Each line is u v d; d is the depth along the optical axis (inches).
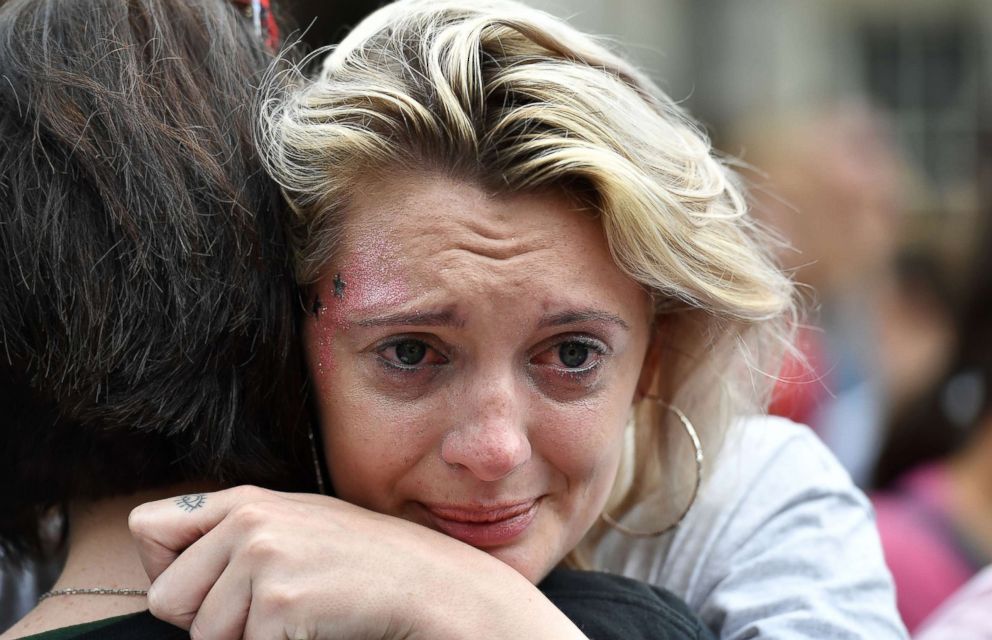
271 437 65.9
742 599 79.3
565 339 64.1
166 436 63.8
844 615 76.9
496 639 57.5
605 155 61.7
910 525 117.1
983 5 371.6
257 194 64.1
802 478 86.5
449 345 62.6
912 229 234.4
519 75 63.5
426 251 61.3
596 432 65.6
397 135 61.9
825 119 191.2
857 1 352.5
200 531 59.9
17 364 63.0
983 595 100.1
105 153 61.8
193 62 68.0
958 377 122.6
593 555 85.6
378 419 63.5
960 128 360.5
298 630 56.2
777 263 92.4
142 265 60.7
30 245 60.9
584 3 308.8
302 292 65.6
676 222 65.1
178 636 59.5
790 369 91.9
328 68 68.6
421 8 69.8
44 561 79.6
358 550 58.9
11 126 63.2
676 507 82.7
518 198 62.0
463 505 64.1
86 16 67.0
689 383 80.4
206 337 61.2
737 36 341.7
